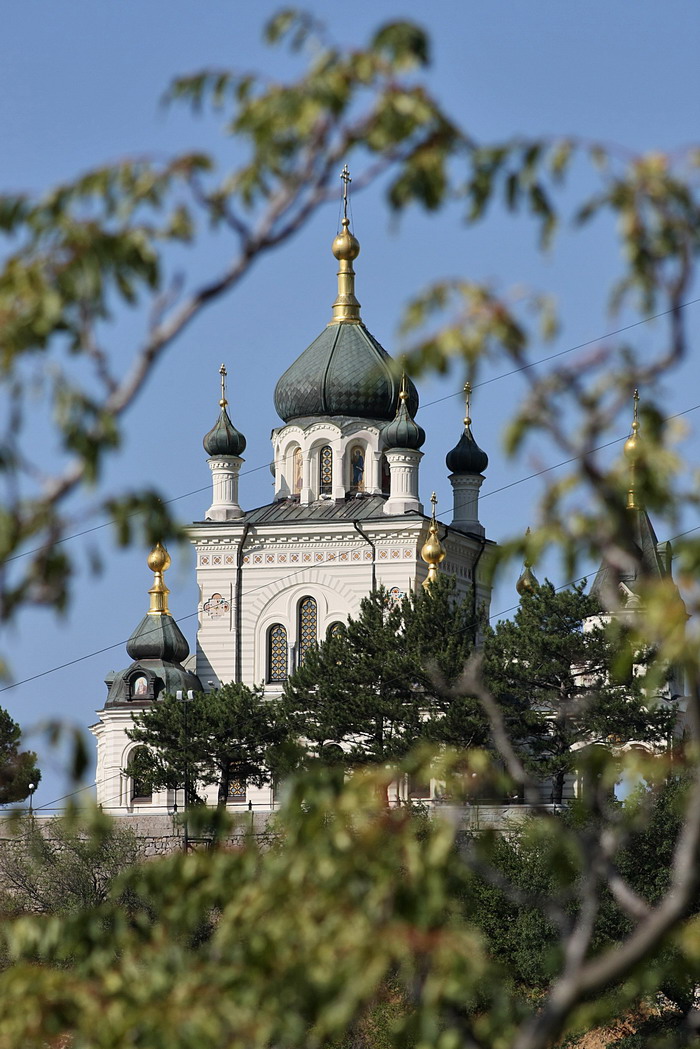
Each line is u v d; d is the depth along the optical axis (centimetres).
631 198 4503
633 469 4703
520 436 4588
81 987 5103
